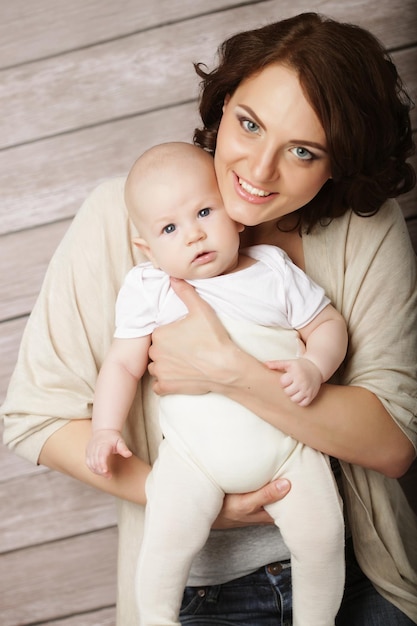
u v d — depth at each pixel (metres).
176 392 1.27
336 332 1.29
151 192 1.23
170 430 1.27
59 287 1.40
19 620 2.14
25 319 2.07
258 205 1.21
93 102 2.02
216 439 1.24
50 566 2.14
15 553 2.13
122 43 2.01
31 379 1.38
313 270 1.38
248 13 2.01
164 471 1.25
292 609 1.39
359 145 1.19
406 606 1.43
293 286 1.28
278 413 1.25
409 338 1.37
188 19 2.01
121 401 1.29
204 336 1.24
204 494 1.23
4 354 2.07
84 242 1.40
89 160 2.04
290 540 1.25
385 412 1.32
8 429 1.38
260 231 1.38
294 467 1.25
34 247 2.05
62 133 2.03
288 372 1.22
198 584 1.41
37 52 2.01
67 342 1.38
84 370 1.37
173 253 1.24
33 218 2.05
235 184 1.21
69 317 1.38
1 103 2.02
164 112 2.03
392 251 1.38
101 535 2.14
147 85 2.02
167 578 1.24
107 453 1.24
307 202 1.27
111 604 2.15
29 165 2.03
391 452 1.33
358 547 1.42
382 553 1.41
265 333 1.26
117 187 1.42
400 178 1.33
